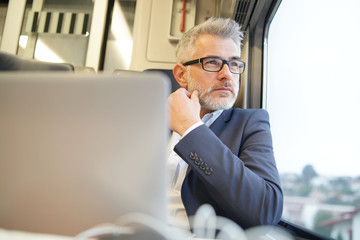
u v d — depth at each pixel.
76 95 0.31
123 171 0.32
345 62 0.79
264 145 0.83
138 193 0.32
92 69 1.42
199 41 0.97
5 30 2.07
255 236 0.61
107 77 0.31
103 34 2.04
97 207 0.32
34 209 0.33
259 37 1.71
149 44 1.99
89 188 0.32
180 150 0.65
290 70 1.23
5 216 0.33
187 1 2.04
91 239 0.31
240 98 1.68
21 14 2.09
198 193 0.78
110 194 0.32
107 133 0.32
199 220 0.55
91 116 0.31
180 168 0.90
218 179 0.62
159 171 0.32
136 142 0.31
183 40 1.06
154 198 0.32
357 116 0.71
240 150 0.86
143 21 2.03
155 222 0.32
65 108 0.32
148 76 0.31
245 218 0.62
